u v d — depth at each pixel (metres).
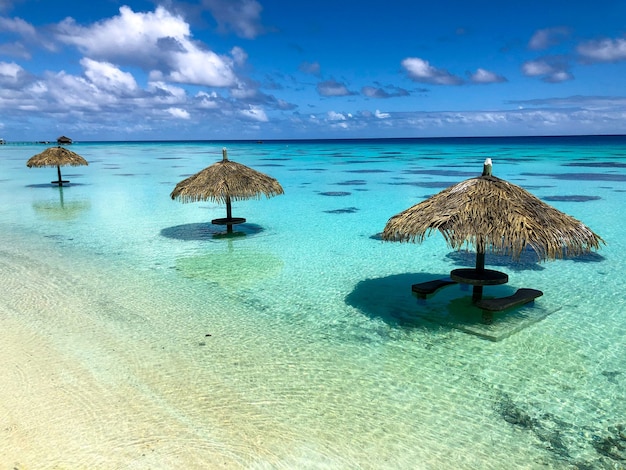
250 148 88.25
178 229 12.65
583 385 4.80
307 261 9.42
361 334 6.03
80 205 17.09
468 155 52.62
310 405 4.47
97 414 4.30
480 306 6.31
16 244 10.90
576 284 7.84
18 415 4.28
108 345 5.72
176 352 5.55
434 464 3.69
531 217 5.71
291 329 6.21
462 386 4.79
